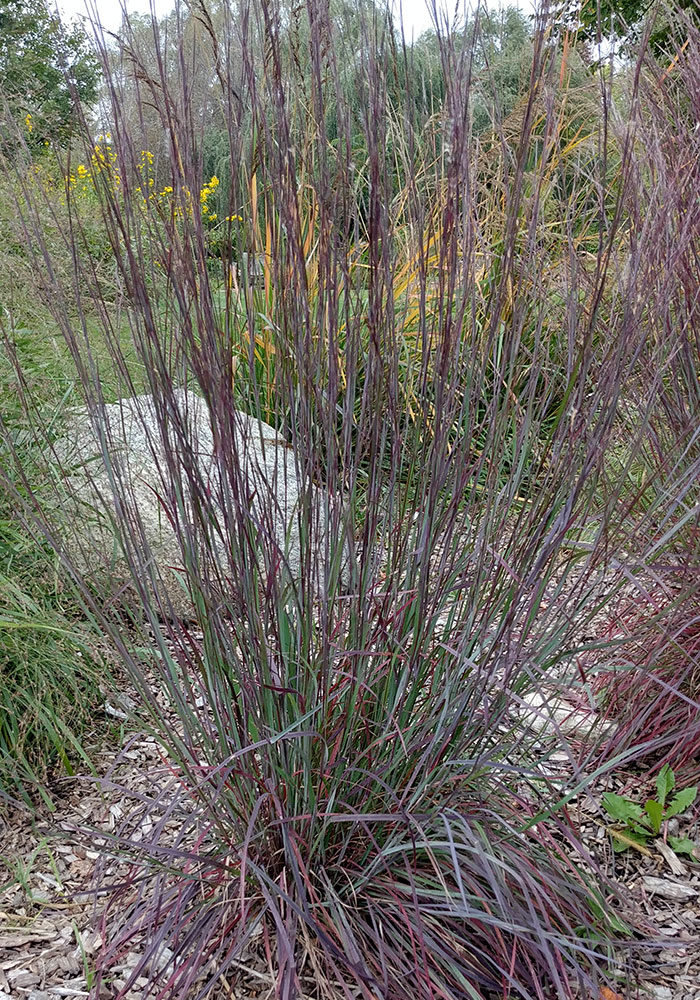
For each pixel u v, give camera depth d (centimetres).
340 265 153
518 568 168
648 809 215
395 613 169
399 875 179
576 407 166
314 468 167
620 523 190
